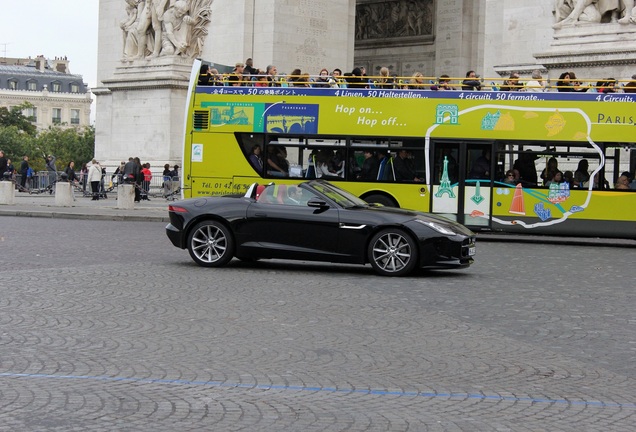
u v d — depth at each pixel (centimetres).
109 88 6247
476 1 6500
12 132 15025
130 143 6188
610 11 4291
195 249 2581
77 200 5972
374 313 1909
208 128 3738
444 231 2461
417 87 3881
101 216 4475
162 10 6072
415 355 1524
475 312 1953
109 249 3008
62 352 1479
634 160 3475
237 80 3781
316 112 3669
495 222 3588
